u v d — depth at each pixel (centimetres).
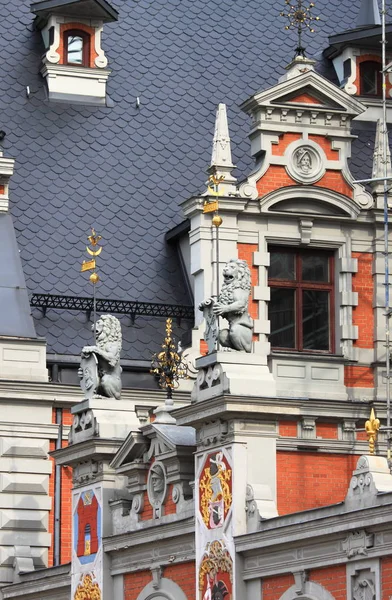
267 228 7944
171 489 6694
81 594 7206
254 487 6228
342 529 5672
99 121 8775
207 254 7950
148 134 8794
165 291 8281
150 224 8494
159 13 9231
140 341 8106
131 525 6912
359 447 7644
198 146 8806
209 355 6412
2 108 8688
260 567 6112
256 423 6291
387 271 7700
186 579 6569
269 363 7775
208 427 6425
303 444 7581
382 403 7750
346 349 7888
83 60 8900
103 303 8200
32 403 7944
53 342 8075
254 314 7844
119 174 8625
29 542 7875
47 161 8581
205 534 6384
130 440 6856
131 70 8988
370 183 8094
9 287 8062
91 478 7188
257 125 7944
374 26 8794
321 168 7988
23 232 8344
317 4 9362
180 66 9044
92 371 7244
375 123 8819
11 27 9019
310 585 5881
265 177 7950
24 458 7919
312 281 7988
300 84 7962
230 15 9312
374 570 5578
